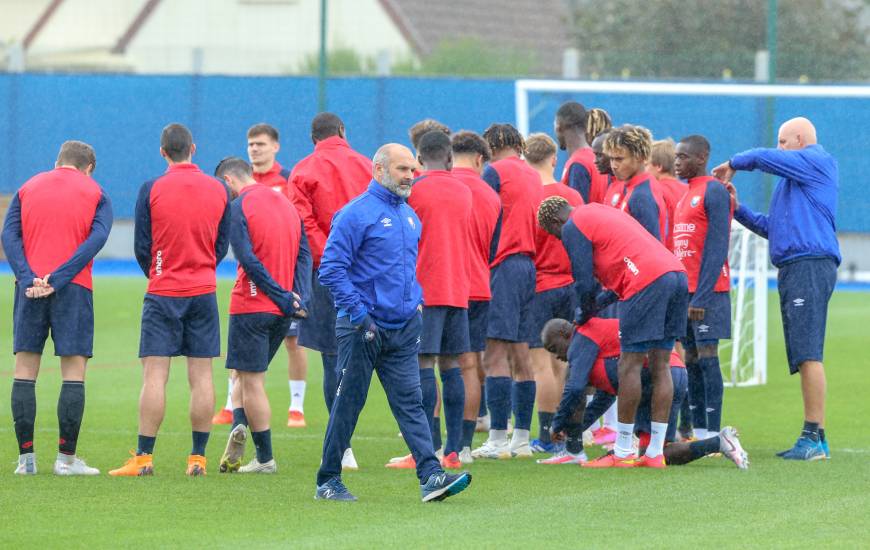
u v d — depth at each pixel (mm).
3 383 47125
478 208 31422
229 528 23719
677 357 32750
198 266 29641
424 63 105250
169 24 120000
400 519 24594
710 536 23000
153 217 29312
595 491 27703
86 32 125688
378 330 25969
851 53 93250
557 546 22188
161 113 101375
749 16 97000
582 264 30828
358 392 26203
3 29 150875
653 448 31156
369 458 33062
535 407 44594
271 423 39750
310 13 116500
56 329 29141
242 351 30109
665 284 30109
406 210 26562
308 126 99188
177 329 29578
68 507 25625
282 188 39969
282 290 29672
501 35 119688
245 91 99875
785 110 91250
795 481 28891
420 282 30312
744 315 57562
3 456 32344
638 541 22594
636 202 32281
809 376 32469
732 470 30609
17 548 22047
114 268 99875
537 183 33562
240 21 117688
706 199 33594
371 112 98062
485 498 26922
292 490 27844
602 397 32312
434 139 30984
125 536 22984
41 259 29188
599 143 33625
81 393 29516
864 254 90750
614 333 31797
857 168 90375
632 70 96125
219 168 31516
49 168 102812
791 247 32750
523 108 64125
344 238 25766
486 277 31797
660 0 99375
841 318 71438
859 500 26516
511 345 33750
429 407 30406
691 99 92188
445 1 122250
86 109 102125
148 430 29672
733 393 47188
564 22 116375
